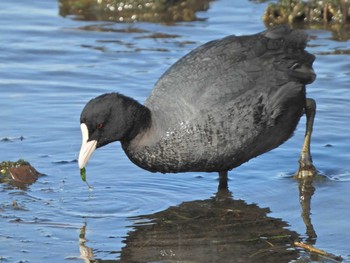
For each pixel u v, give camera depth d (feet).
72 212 37.99
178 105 38.91
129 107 38.60
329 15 66.08
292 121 40.57
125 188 40.65
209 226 36.70
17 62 58.13
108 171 42.55
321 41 61.36
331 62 56.90
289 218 37.37
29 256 33.71
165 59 58.08
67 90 53.26
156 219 37.42
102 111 38.19
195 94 38.83
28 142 45.68
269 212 38.09
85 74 55.83
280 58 40.29
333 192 39.96
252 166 43.60
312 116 42.75
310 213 37.81
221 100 38.65
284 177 42.11
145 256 33.81
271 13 66.03
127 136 39.04
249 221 37.17
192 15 68.13
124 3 69.77
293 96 39.75
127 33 64.34
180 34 63.46
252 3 71.00
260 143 39.68
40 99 51.70
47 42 62.03
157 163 39.32
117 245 34.81
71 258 33.60
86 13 69.31
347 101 51.01
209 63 39.83
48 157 43.96
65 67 57.16
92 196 39.65
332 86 53.16
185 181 41.83
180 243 35.01
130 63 57.57
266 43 40.83
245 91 38.99
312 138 46.16
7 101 51.34
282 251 33.99
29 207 38.34
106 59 58.49
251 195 40.06
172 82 39.75
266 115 39.14
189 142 38.63
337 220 36.96
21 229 36.14
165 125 38.86
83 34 63.98
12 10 69.21
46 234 35.70
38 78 55.21
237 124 38.63
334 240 34.94
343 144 45.42
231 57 39.99
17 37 62.85
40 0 71.92
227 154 39.01
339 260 32.91
